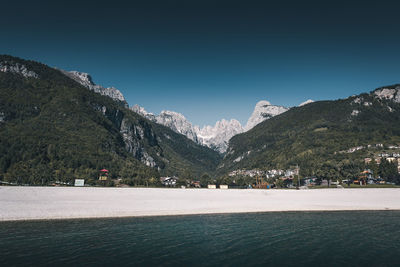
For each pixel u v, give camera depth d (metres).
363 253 34.84
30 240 38.78
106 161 198.12
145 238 40.88
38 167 146.62
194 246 37.22
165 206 65.62
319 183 158.62
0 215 51.41
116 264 30.33
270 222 53.31
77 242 38.28
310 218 57.72
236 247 37.00
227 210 65.75
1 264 29.75
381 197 79.81
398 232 45.62
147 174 186.00
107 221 52.34
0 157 149.62
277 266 30.38
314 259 32.66
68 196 64.06
